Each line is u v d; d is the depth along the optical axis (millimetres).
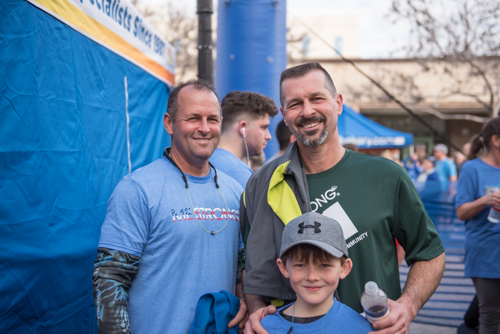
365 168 2037
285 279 1972
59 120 2432
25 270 2045
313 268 1663
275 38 4695
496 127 3543
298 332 1701
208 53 4918
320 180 2047
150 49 4129
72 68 2605
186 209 2061
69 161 2516
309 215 1756
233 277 2188
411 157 16062
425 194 6062
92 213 2760
